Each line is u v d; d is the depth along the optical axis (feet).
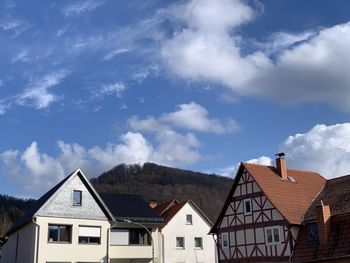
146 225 142.10
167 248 162.09
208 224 173.17
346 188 116.47
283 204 123.34
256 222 128.16
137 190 340.80
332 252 98.73
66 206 126.52
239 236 133.28
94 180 373.20
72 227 125.49
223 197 328.49
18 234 141.69
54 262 120.37
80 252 124.77
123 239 138.41
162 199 314.35
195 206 172.96
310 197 132.05
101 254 127.75
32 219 121.19
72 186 129.29
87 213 128.88
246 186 133.90
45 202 123.85
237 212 135.74
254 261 126.31
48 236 122.01
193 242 168.04
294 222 116.16
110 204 143.43
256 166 135.95
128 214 140.56
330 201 116.06
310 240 108.99
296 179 138.62
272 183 131.03
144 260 140.15
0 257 172.24
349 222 99.25
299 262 106.93
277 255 119.14
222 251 139.03
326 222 103.40
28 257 124.47
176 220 167.43
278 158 138.51
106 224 130.93
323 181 144.15
